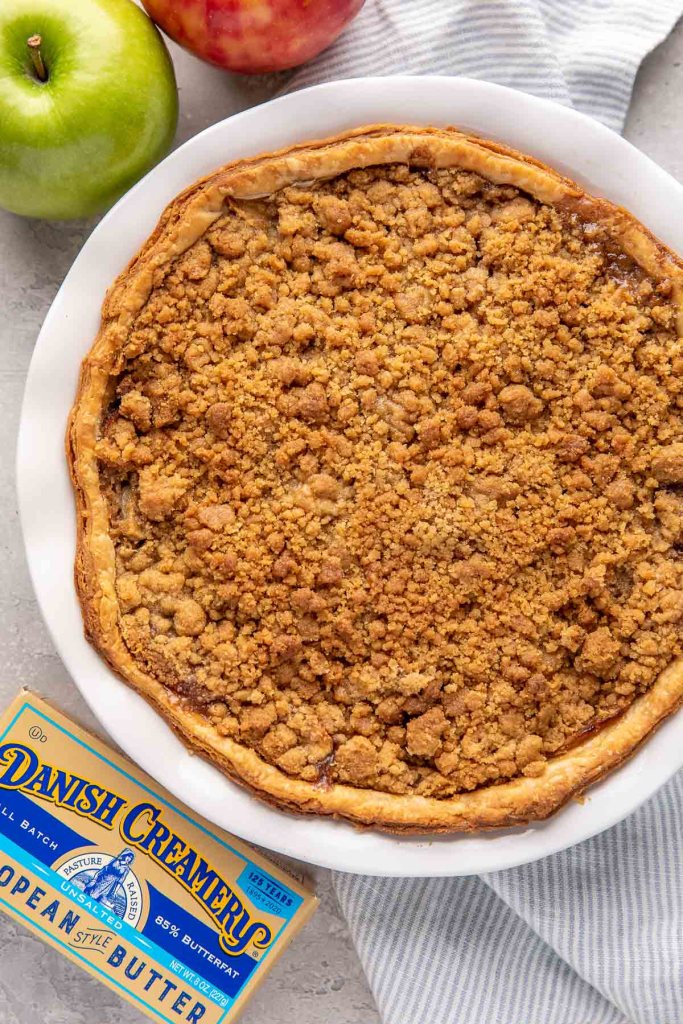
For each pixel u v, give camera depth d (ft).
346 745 1.86
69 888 1.97
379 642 1.85
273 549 1.84
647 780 1.87
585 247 1.85
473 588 1.85
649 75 2.10
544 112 1.87
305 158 1.83
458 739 1.86
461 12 1.99
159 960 1.98
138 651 1.86
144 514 1.86
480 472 1.85
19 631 2.09
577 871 2.05
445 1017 2.06
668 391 1.84
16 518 2.08
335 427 1.85
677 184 1.87
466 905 2.09
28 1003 2.12
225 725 1.86
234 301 1.84
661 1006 2.01
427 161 1.84
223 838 1.98
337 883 2.08
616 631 1.85
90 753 1.98
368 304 1.85
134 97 1.86
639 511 1.85
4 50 1.83
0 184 1.90
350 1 1.88
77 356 1.89
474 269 1.85
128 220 1.88
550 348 1.84
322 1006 2.13
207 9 1.87
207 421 1.85
